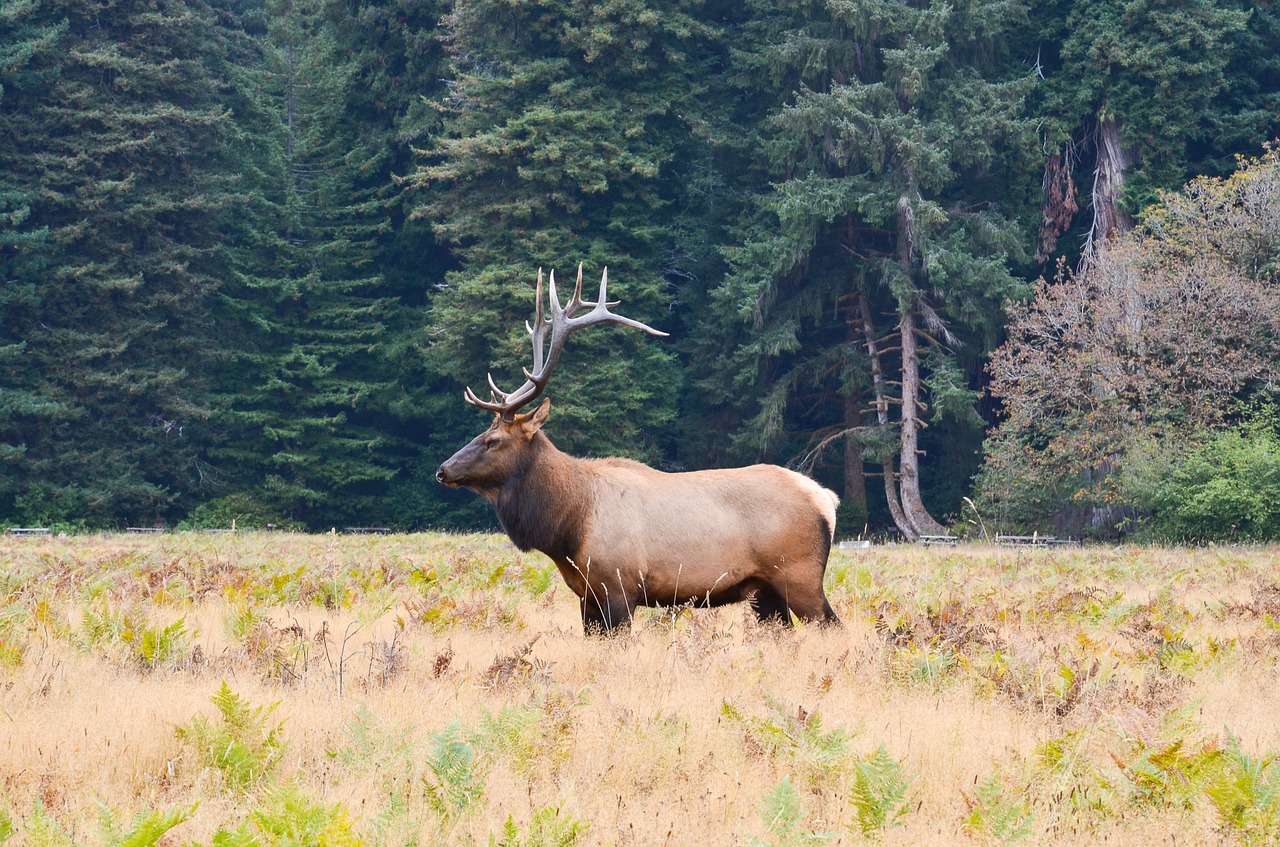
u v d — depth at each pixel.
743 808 8.18
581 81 73.12
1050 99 70.56
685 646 13.11
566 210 72.19
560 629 15.48
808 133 69.31
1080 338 55.81
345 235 79.25
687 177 77.50
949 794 8.56
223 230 78.88
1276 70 72.44
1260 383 56.25
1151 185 66.69
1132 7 67.00
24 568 25.83
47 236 71.06
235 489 74.31
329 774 8.69
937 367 68.31
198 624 16.23
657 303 71.94
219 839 6.91
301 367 76.94
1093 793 8.50
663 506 15.91
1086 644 14.14
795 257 67.94
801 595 16.12
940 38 70.19
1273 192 55.81
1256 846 7.66
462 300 69.75
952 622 14.79
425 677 12.24
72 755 9.01
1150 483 51.78
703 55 79.88
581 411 66.50
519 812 8.03
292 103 81.06
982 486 59.97
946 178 67.38
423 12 80.44
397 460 77.50
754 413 73.94
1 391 67.06
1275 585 21.45
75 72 73.75
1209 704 11.65
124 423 71.31
